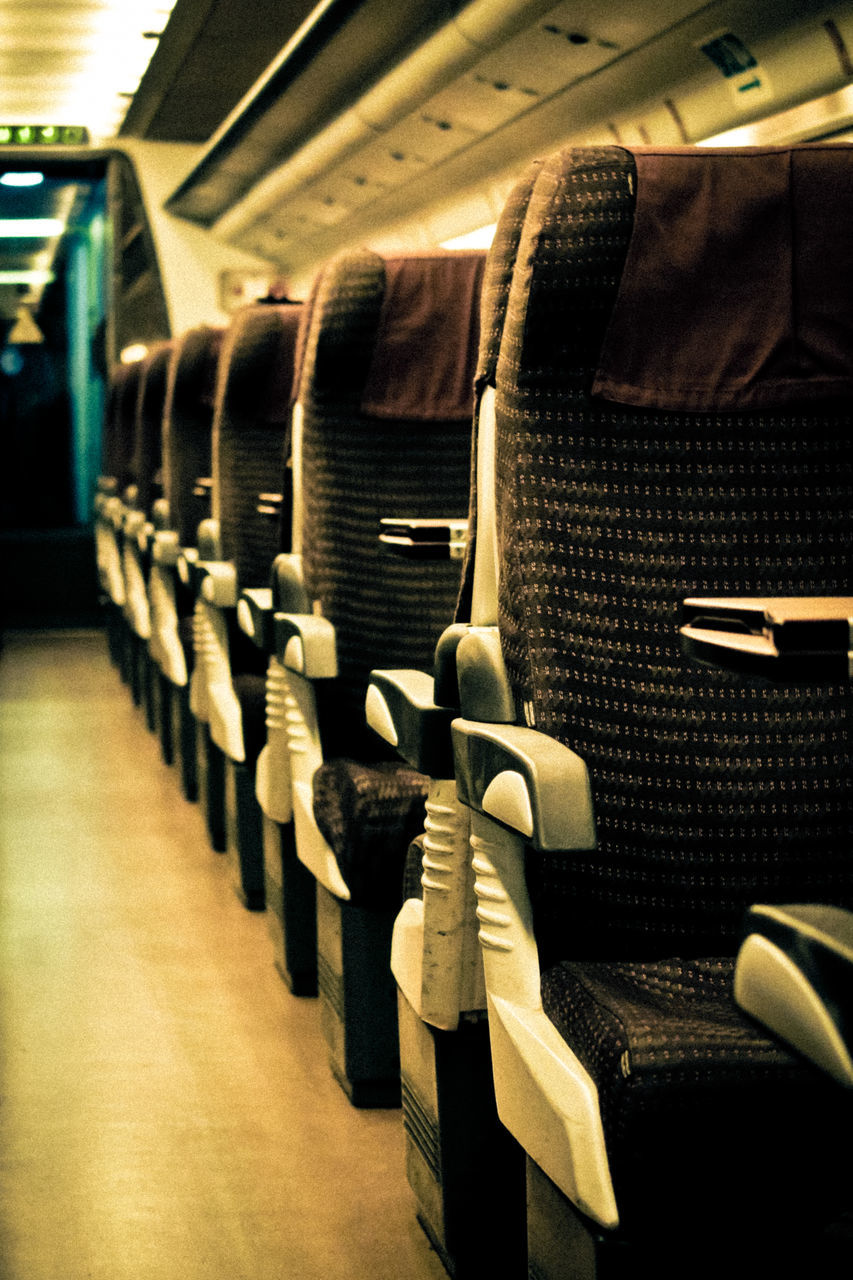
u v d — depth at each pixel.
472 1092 2.09
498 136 6.41
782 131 4.52
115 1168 2.51
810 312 1.63
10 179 12.10
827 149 1.64
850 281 1.63
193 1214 2.34
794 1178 1.34
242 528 4.13
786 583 1.65
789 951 1.01
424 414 2.73
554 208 1.58
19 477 14.02
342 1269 2.16
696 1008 1.47
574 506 1.62
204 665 4.47
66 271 15.47
